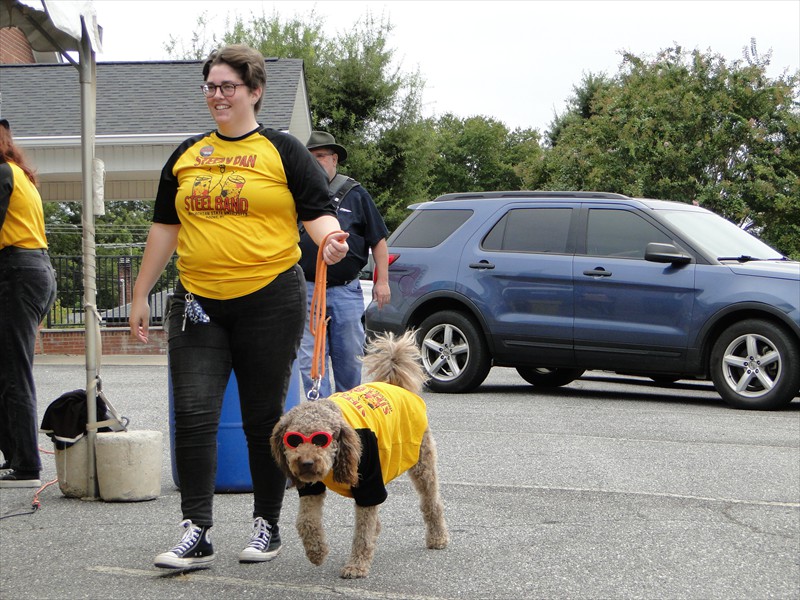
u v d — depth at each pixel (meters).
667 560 4.72
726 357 9.56
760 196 19.38
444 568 4.52
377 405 4.27
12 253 5.77
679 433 8.13
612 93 23.12
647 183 20.44
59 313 16.30
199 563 4.36
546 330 10.31
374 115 32.84
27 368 5.87
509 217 10.86
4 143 5.86
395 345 4.64
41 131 17.42
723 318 9.66
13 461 5.98
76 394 5.80
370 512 4.31
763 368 9.45
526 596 4.16
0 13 6.29
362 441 4.10
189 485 4.38
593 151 21.97
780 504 5.83
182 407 4.39
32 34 6.50
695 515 5.55
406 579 4.34
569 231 10.47
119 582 4.23
